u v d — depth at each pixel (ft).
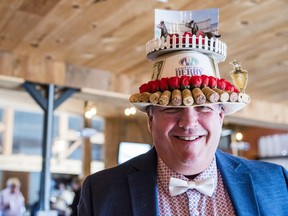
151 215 4.05
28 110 29.14
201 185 4.12
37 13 9.09
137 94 4.07
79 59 12.71
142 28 9.93
